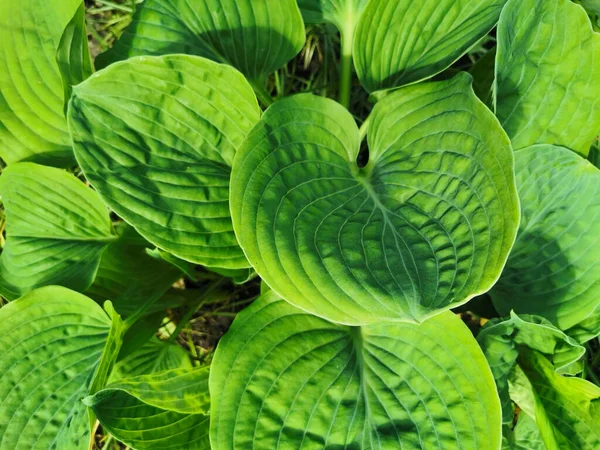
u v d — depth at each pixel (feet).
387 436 1.84
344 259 1.68
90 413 1.89
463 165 1.76
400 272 1.66
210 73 1.95
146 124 1.97
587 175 2.01
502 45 1.87
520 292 2.13
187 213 1.95
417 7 2.06
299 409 1.83
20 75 2.22
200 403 1.90
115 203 1.89
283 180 1.78
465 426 1.80
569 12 1.98
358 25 2.02
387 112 1.93
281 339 1.86
